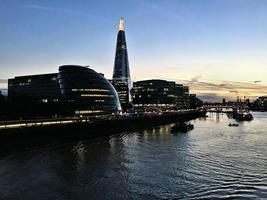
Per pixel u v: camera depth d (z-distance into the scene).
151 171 64.12
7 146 90.00
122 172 63.03
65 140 111.81
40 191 50.78
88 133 133.00
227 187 52.91
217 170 64.75
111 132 144.75
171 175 60.84
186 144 103.31
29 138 99.25
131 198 47.97
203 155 81.94
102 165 69.19
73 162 71.69
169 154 83.50
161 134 137.62
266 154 83.31
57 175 60.06
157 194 49.84
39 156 77.69
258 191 50.69
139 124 189.75
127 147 95.94
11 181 55.84
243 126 187.25
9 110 150.25
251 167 67.38
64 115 181.62
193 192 50.53
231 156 80.38
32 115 160.25
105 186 53.72
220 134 136.62
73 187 52.88
